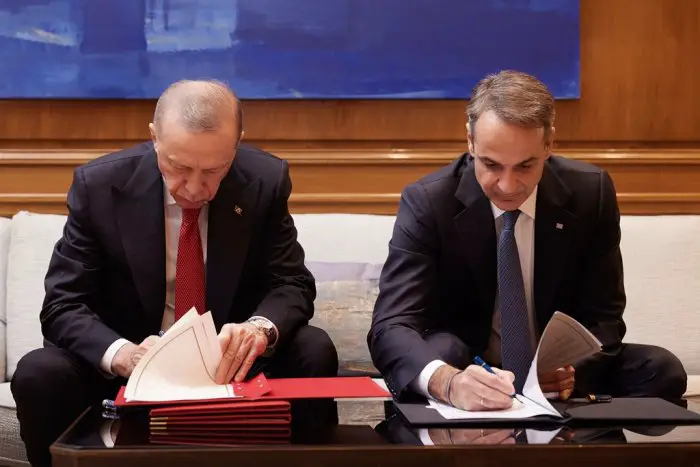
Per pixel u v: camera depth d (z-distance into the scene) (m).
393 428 1.58
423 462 1.44
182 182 1.93
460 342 2.05
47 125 3.18
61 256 2.19
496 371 1.75
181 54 3.18
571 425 1.62
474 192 2.17
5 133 3.17
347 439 1.51
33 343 2.73
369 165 3.24
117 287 2.22
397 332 1.97
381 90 3.22
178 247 2.20
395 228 2.22
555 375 1.86
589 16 3.29
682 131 3.32
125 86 3.16
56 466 1.45
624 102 3.31
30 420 1.99
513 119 1.86
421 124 3.26
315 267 2.80
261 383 1.77
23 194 3.16
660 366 2.06
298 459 1.43
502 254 2.13
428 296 2.15
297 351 2.10
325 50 3.21
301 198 3.21
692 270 2.91
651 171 3.31
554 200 2.16
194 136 1.88
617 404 1.78
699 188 3.33
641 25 3.30
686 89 3.32
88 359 2.01
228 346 1.84
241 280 2.27
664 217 3.00
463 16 3.23
